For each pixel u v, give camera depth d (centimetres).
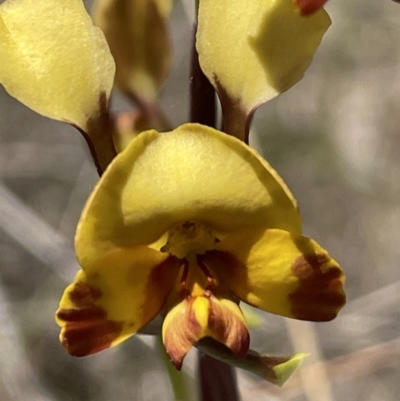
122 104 19
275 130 25
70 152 24
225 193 9
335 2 26
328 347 20
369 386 21
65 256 19
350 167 24
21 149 24
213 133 9
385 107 25
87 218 9
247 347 9
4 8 9
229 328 9
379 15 26
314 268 9
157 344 11
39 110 9
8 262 22
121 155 9
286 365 9
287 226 9
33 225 19
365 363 17
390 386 21
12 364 18
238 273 9
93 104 9
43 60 9
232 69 9
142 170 9
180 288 9
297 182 24
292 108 25
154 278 9
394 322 20
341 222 24
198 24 9
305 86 25
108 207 9
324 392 15
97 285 9
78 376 21
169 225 9
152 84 11
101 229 9
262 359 9
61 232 23
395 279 23
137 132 11
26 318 20
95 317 9
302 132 25
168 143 9
